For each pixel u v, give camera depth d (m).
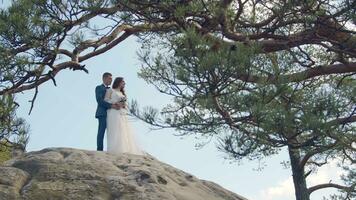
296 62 12.73
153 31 14.18
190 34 10.66
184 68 10.72
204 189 9.24
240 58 10.40
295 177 19.30
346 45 12.66
